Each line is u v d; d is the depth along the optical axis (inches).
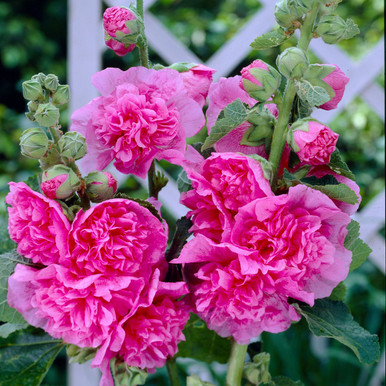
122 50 25.2
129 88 23.6
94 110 23.9
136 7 25.3
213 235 23.3
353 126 90.3
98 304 22.4
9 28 102.2
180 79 23.9
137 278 22.4
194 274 23.7
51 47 105.8
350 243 24.4
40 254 22.5
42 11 108.6
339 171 24.0
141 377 23.6
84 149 22.9
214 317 23.8
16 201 22.5
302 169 24.4
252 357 28.8
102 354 22.4
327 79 22.9
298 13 22.7
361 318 70.3
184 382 55.7
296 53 22.3
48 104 22.5
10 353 25.4
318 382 57.9
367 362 23.3
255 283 22.6
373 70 60.1
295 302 24.2
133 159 23.6
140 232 22.6
